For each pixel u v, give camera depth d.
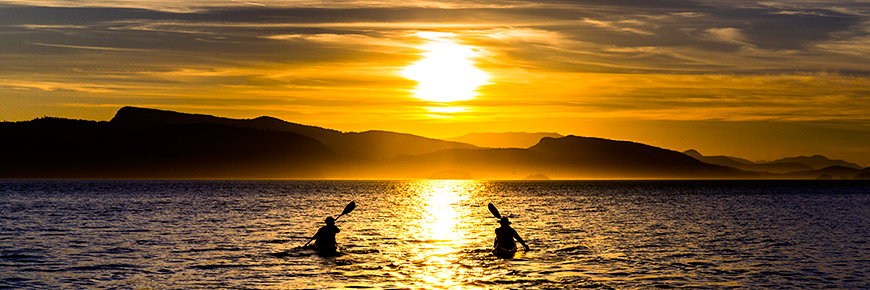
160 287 21.34
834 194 119.81
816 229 41.66
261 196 100.56
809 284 22.06
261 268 24.94
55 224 44.16
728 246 32.06
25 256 27.91
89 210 60.53
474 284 21.97
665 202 82.81
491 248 31.14
